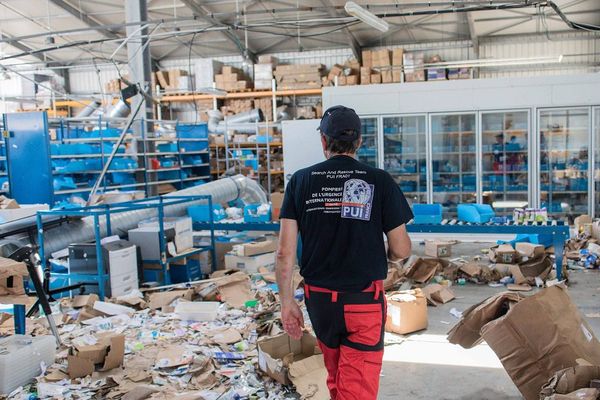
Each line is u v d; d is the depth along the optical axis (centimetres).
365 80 1452
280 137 1463
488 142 933
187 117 1727
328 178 207
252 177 1402
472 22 1380
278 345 353
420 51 1598
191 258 621
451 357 385
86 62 1767
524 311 282
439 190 952
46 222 553
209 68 1571
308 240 207
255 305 499
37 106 1659
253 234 774
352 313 199
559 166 916
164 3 1327
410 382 346
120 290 523
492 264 660
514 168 923
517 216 612
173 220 620
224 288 535
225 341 404
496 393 327
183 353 381
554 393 249
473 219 758
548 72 1529
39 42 1586
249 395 319
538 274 598
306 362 333
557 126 902
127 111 1129
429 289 538
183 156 1320
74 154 956
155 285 566
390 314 441
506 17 1387
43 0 1312
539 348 279
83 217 605
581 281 595
